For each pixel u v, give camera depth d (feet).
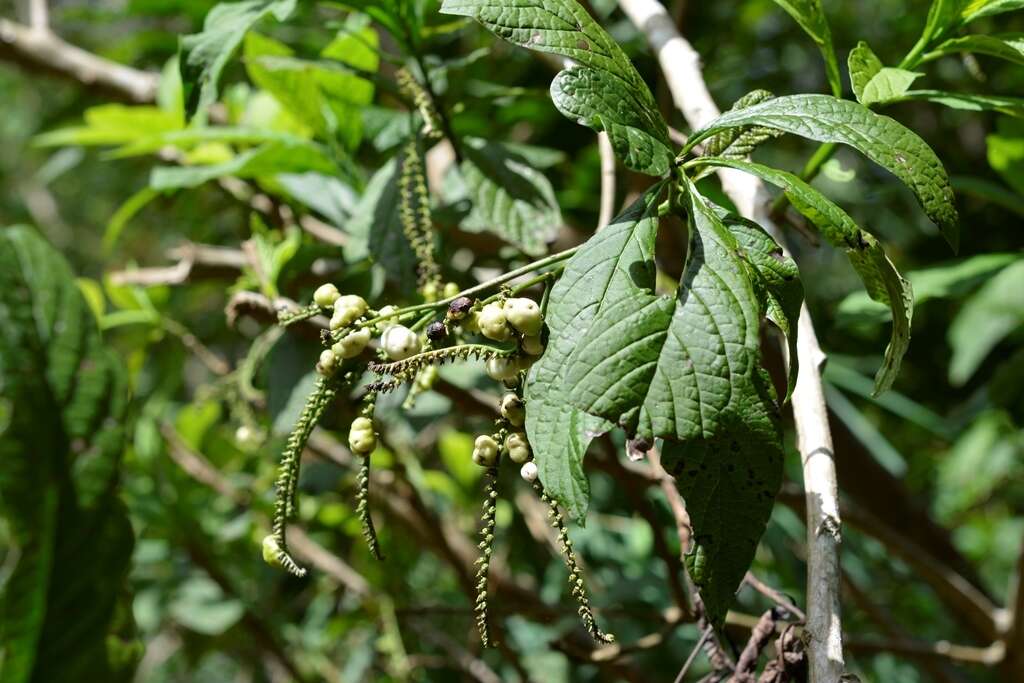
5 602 1.47
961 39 1.58
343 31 1.86
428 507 2.45
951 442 3.09
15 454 1.47
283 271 1.92
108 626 1.52
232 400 2.04
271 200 2.24
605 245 1.36
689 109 1.71
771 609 1.54
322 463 2.40
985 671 2.88
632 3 1.83
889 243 3.15
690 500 1.41
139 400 3.05
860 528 2.15
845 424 2.44
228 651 3.10
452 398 1.91
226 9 1.69
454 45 2.48
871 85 1.49
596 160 2.49
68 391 1.50
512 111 2.35
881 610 2.38
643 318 1.31
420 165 1.71
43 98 6.10
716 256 1.33
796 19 1.59
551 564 2.55
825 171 1.66
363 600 2.61
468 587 2.35
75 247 6.31
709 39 3.02
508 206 1.75
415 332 1.45
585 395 1.29
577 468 1.33
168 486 2.61
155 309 2.41
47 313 1.50
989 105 1.55
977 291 2.58
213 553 2.71
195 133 1.96
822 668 1.36
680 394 1.29
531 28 1.38
